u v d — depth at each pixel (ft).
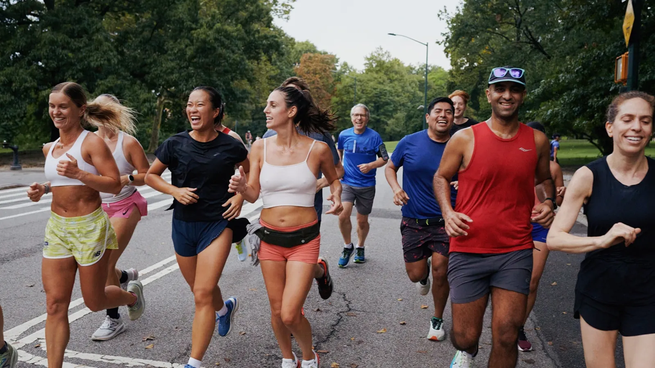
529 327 15.24
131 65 94.38
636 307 8.10
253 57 115.14
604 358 8.36
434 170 14.01
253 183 11.48
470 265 10.30
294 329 10.92
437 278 13.92
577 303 8.68
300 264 10.92
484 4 100.37
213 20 97.14
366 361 12.73
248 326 14.93
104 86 83.20
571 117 62.28
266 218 11.20
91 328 14.46
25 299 16.99
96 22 84.38
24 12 83.97
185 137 11.93
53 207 11.03
